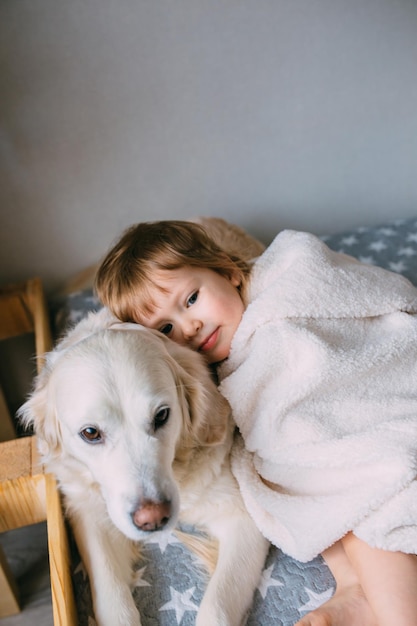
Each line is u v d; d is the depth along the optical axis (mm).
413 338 1263
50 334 1892
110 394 1079
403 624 978
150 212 2102
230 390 1268
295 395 1189
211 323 1324
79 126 1899
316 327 1266
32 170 1931
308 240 1390
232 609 1079
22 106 1828
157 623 1112
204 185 2098
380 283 1360
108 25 1775
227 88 1944
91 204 2035
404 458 1056
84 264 2137
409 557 1040
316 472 1153
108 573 1168
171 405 1146
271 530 1201
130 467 1057
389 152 2166
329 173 2170
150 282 1311
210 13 1817
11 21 1709
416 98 2074
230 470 1308
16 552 1744
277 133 2055
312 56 1942
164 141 1987
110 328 1265
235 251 1635
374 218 2303
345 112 2061
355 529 1074
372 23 1912
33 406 1269
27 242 2051
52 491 1211
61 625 983
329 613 1020
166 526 1041
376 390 1201
